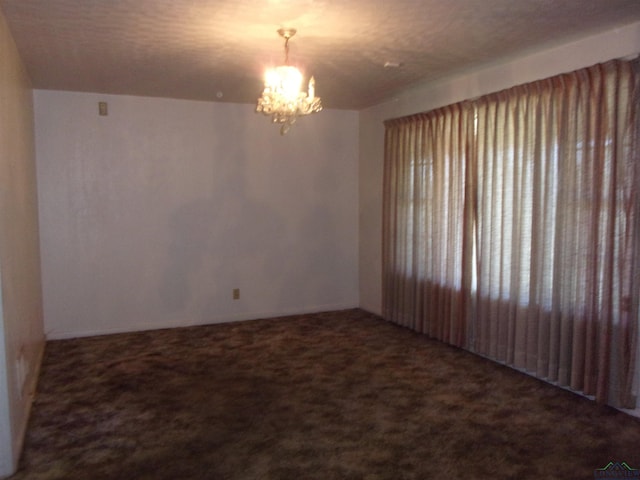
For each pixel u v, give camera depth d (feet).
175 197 17.40
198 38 10.61
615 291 10.30
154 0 8.57
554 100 11.37
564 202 11.30
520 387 11.84
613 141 10.12
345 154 19.69
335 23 9.78
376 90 15.87
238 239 18.34
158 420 10.18
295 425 9.93
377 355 14.25
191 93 16.22
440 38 10.73
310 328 17.28
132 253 16.99
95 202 16.44
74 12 9.11
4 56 9.35
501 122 12.79
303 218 19.25
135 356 14.35
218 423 10.03
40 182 15.79
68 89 15.61
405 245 16.70
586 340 10.87
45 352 14.79
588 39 10.81
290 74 9.93
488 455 8.76
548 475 8.13
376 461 8.57
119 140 16.57
